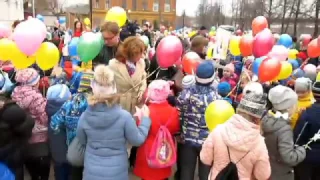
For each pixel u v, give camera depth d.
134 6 70.44
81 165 3.75
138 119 3.74
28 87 4.15
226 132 3.00
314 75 6.64
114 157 3.37
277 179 3.54
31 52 4.37
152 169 3.92
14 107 3.51
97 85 3.32
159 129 3.87
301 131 3.82
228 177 2.99
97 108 3.33
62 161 4.07
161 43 4.33
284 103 3.53
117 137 3.36
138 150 3.97
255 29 6.71
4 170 3.43
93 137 3.37
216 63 6.78
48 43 4.70
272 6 36.09
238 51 6.79
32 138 4.11
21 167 3.72
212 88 4.10
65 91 4.23
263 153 2.94
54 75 6.25
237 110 3.05
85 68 4.70
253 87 3.06
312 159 3.77
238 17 50.94
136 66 4.44
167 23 72.31
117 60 4.40
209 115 3.57
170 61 4.32
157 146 3.83
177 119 4.00
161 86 3.92
